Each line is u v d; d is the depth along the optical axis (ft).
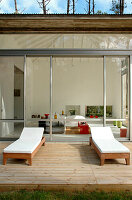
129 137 17.90
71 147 15.60
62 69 28.58
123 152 11.46
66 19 17.60
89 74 28.78
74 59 28.19
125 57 18.48
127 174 10.08
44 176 9.78
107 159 12.64
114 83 22.04
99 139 14.49
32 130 15.67
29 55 18.28
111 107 22.21
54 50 17.84
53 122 23.56
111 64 22.13
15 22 18.04
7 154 11.47
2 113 18.29
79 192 8.80
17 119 18.13
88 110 28.91
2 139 18.04
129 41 18.03
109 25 18.06
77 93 28.91
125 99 19.43
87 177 9.66
